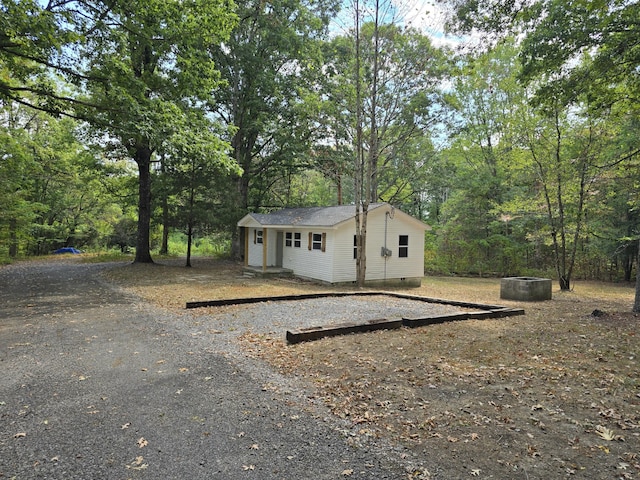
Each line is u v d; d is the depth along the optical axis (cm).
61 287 1212
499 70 2280
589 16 880
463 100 2402
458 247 2239
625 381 438
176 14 1180
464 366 491
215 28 1253
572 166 1435
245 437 320
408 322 712
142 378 454
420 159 2441
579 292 1523
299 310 866
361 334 654
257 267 1808
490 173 2264
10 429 331
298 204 3036
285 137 2108
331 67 1989
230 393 412
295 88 2066
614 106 1198
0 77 1253
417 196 3250
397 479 262
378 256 1588
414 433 325
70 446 304
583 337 642
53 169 2200
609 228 1748
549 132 1505
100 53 1105
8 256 2152
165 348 578
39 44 969
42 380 445
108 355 541
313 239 1606
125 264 1989
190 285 1330
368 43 1620
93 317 790
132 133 1148
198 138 1272
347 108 1697
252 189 2730
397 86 1638
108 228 3030
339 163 2119
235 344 598
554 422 343
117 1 1104
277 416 358
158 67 1491
